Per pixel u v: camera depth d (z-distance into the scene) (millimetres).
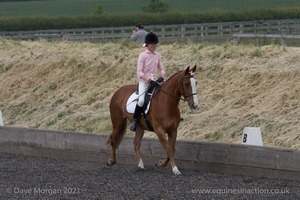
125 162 16109
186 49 23469
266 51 21016
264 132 17000
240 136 17234
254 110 18094
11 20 54875
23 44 30406
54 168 15570
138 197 12227
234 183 13305
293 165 13523
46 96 24469
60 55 26781
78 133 16844
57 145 17250
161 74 14656
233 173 14445
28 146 17828
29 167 15766
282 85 18625
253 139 14734
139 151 15195
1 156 17656
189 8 79875
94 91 23219
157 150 15586
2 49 29734
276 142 16391
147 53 14586
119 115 15359
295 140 16188
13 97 25484
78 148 16859
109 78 23719
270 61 20109
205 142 14875
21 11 85875
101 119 20828
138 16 56250
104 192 12727
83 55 26031
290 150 13562
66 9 86688
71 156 17016
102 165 15938
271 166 13852
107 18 55844
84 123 21062
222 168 14617
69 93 23922
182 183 13398
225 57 21422
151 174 14445
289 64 19531
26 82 26031
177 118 14367
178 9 78688
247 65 20328
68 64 25672
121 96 15320
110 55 25281
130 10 80812
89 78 24266
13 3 99312
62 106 23172
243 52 21297
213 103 19281
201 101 19609
